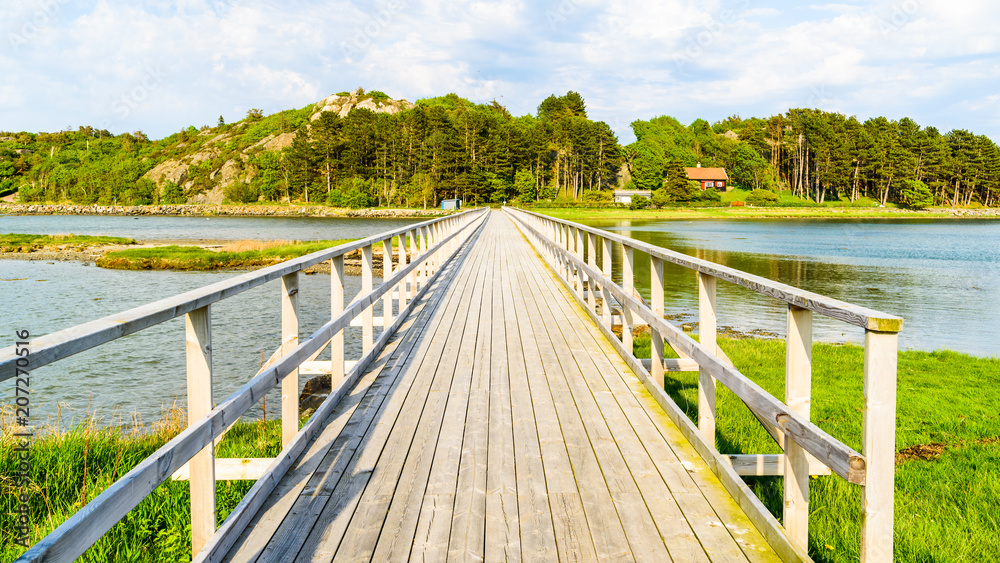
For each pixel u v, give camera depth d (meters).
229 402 2.44
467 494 2.96
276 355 3.40
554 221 13.14
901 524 3.50
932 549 3.21
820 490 3.91
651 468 3.25
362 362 5.05
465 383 4.82
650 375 4.64
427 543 2.51
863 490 1.85
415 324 7.19
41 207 111.94
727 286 20.64
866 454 1.83
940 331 13.84
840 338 12.41
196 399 2.29
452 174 100.50
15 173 137.50
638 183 107.62
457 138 99.06
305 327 14.62
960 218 93.62
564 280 10.45
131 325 1.74
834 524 3.41
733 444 4.70
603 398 4.45
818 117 113.38
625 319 5.48
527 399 4.43
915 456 4.89
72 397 9.55
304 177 111.50
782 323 14.12
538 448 3.53
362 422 3.93
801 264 28.69
